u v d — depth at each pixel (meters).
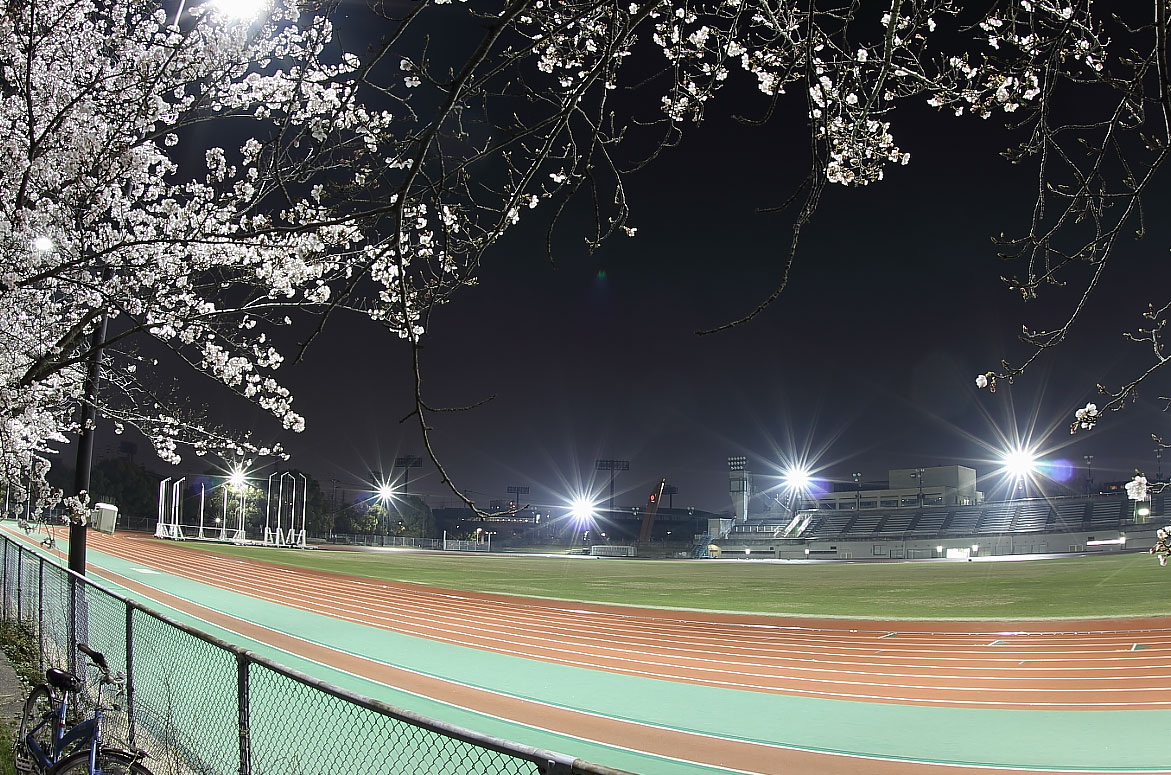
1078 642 18.55
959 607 27.89
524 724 11.24
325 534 106.81
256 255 6.49
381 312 3.11
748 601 31.69
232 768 7.28
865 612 26.70
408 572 47.59
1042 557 73.19
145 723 7.78
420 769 7.71
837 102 2.89
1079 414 2.84
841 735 10.69
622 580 46.12
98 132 7.60
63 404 10.85
